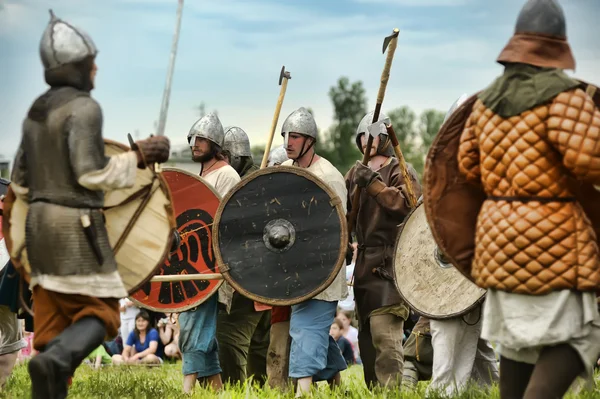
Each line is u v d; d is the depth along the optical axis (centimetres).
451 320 755
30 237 573
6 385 805
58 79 576
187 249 838
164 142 596
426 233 770
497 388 715
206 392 784
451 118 564
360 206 834
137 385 828
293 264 768
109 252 582
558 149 514
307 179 770
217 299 863
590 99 516
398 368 812
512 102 524
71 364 560
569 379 520
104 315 577
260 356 990
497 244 527
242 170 1012
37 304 590
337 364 853
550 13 532
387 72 776
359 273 833
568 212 520
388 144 848
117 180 571
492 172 534
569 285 516
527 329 521
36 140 571
